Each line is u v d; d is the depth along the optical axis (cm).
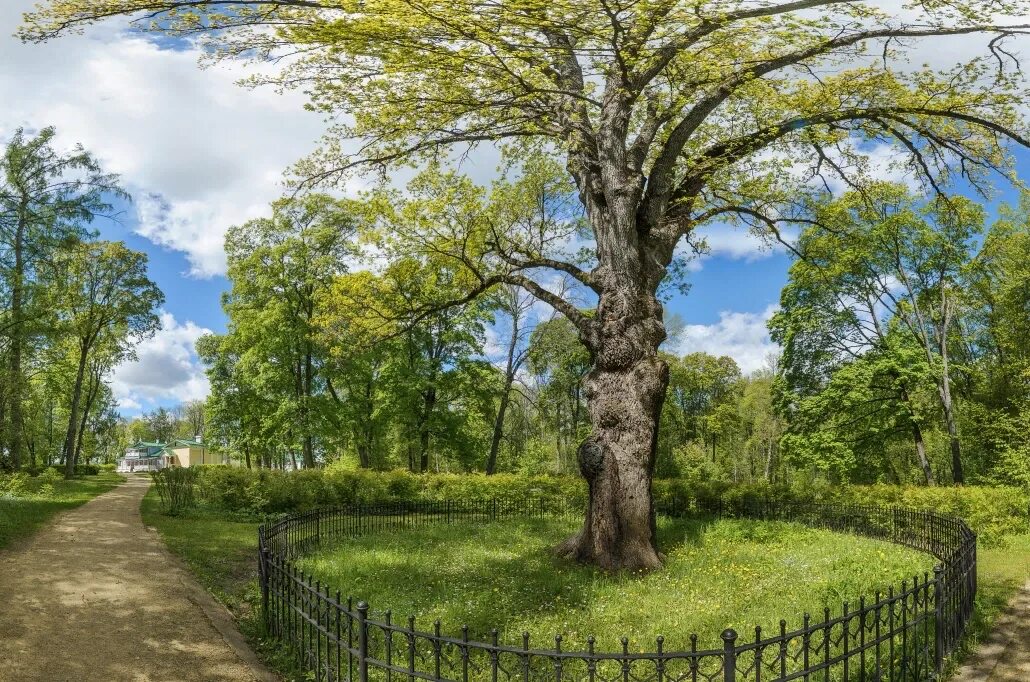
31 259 3002
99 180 3033
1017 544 1445
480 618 777
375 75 1178
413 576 1020
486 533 1561
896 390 2850
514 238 1563
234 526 1661
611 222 1290
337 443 3509
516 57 1047
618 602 881
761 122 1425
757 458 5638
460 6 881
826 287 2845
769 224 1666
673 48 1093
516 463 3922
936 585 628
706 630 728
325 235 3341
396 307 1659
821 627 471
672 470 3934
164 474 1895
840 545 1299
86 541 1293
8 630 734
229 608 888
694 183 1412
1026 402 2380
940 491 1702
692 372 4644
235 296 3575
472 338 3294
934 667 625
